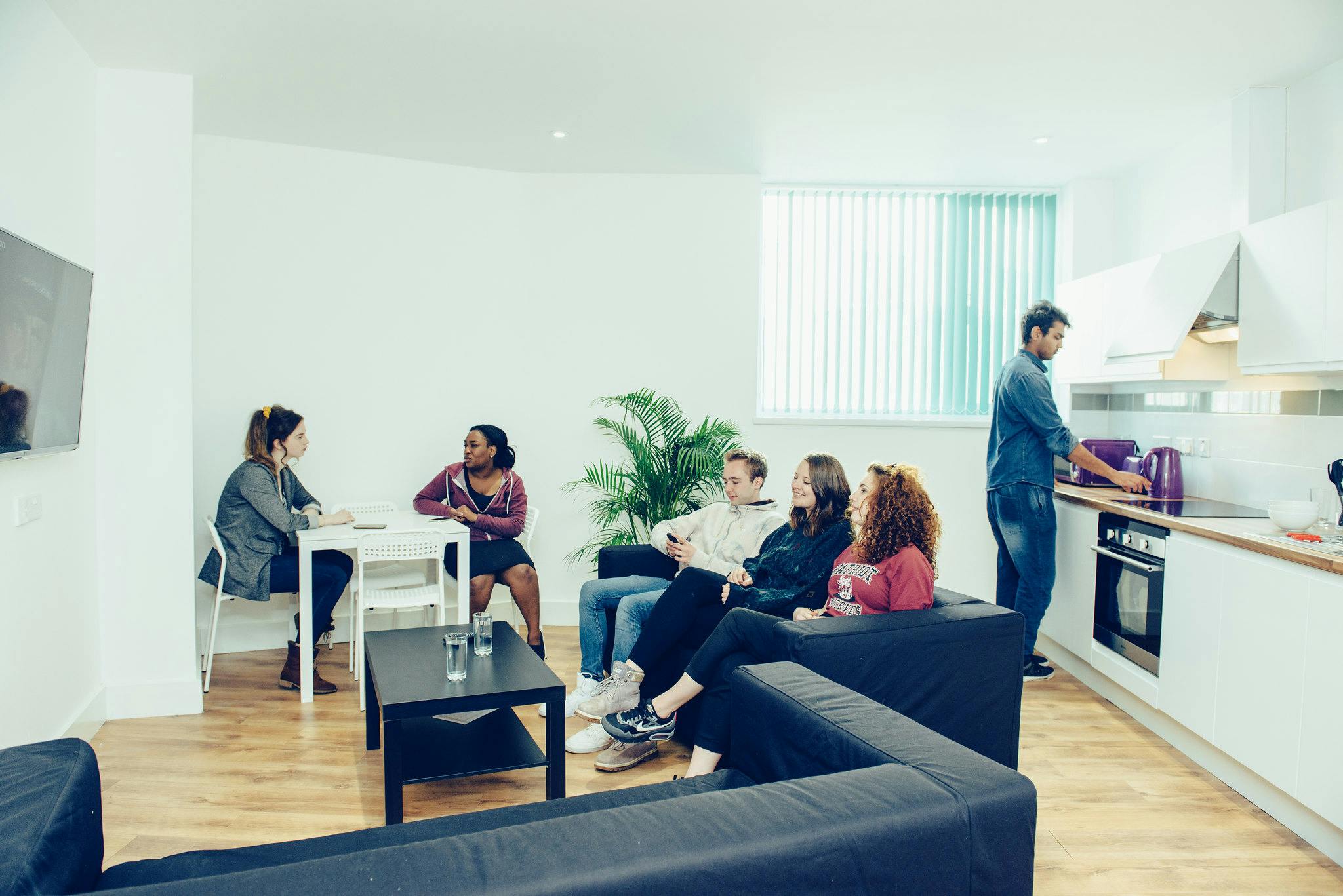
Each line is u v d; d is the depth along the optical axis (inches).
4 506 96.7
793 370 197.8
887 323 197.2
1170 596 119.4
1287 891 84.9
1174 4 108.0
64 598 114.2
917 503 101.8
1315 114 129.4
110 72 126.4
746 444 193.2
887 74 131.6
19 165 99.2
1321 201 128.4
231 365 166.9
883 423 191.5
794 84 136.0
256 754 116.6
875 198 197.0
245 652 169.3
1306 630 92.1
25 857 43.0
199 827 95.5
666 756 115.7
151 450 128.6
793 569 114.6
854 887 44.2
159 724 127.2
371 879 37.6
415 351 182.2
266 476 140.6
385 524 153.7
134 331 127.4
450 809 100.4
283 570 143.5
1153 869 88.7
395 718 89.3
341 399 176.2
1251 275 122.5
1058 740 124.7
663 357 192.5
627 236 191.0
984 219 196.4
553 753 96.8
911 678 91.8
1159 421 162.1
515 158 177.9
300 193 170.7
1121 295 153.6
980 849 47.8
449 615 171.5
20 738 100.9
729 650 97.9
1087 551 146.9
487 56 126.0
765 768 68.6
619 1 109.0
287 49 122.4
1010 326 196.4
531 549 192.2
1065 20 113.0
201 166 162.9
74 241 116.6
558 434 192.4
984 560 193.6
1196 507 134.0
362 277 176.7
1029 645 151.6
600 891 38.5
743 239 191.2
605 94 141.4
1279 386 128.9
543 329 191.2
